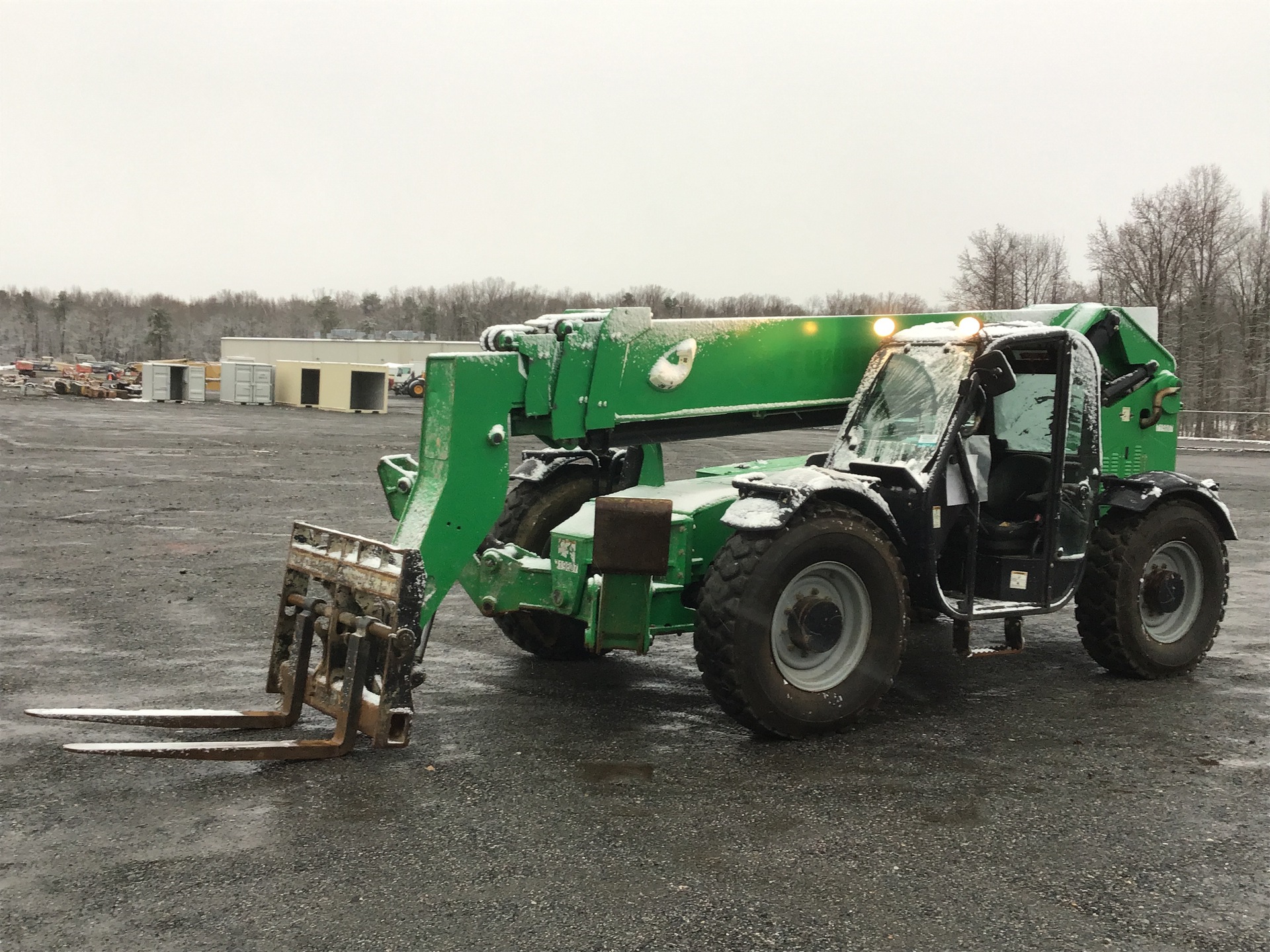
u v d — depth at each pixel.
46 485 16.12
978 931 3.37
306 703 5.19
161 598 8.49
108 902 3.49
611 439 5.73
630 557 5.25
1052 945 3.29
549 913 3.44
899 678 6.55
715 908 3.48
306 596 5.28
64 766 4.75
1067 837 4.11
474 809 4.29
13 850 3.88
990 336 5.75
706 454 24.31
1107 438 6.96
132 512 13.48
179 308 157.12
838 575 5.39
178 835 4.01
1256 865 3.88
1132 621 6.32
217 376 57.25
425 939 3.27
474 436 5.14
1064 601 6.05
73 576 9.34
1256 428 45.81
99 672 6.34
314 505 14.35
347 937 3.28
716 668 5.06
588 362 5.45
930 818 4.27
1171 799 4.51
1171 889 3.68
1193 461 26.80
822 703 5.27
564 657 6.95
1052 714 5.77
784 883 3.67
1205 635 6.69
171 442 24.72
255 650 6.93
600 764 4.85
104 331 143.12
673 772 4.76
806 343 6.21
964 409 5.65
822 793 4.53
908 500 5.61
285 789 4.48
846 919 3.43
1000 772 4.82
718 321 5.89
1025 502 6.26
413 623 4.70
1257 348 52.94
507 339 5.25
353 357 69.69
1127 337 7.02
